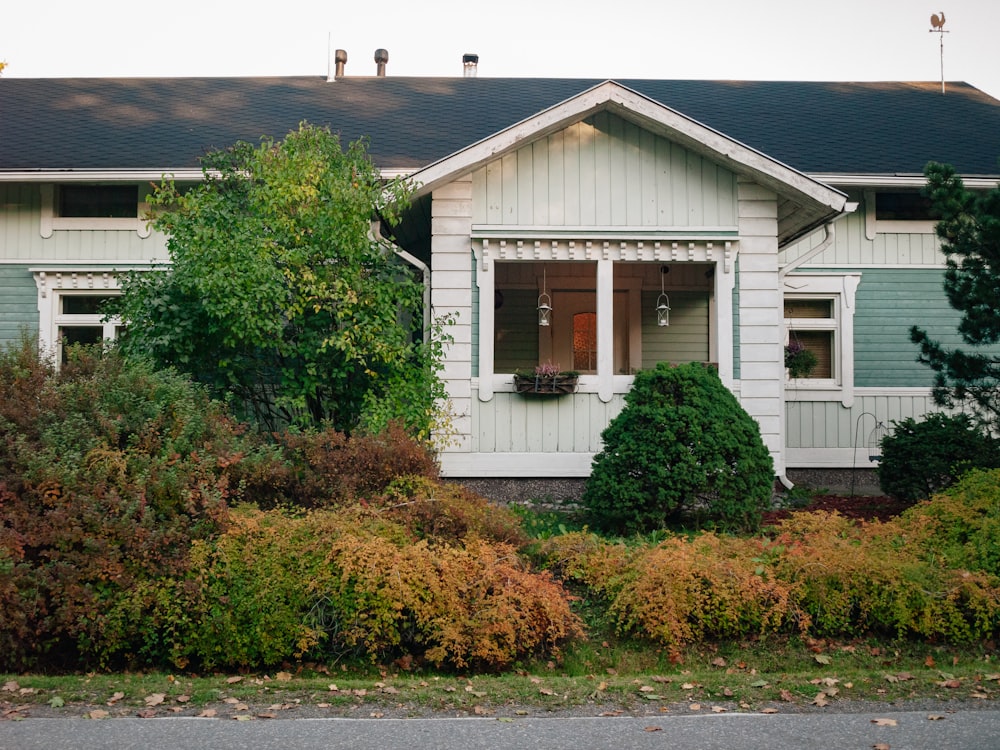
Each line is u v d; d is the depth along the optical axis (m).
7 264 14.02
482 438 12.02
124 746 4.67
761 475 9.85
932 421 11.10
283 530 6.91
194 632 6.38
